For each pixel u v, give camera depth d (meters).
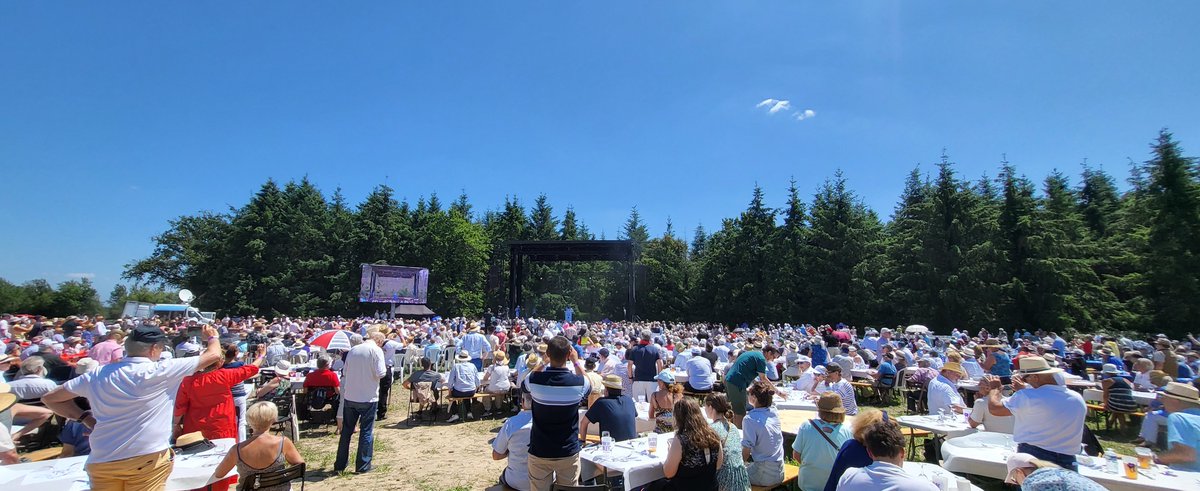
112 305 64.75
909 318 33.41
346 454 6.75
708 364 9.74
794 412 7.87
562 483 4.32
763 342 14.54
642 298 53.28
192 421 5.14
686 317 49.66
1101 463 4.86
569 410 4.38
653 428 7.29
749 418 5.22
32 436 7.60
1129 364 13.45
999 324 29.95
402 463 7.23
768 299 40.34
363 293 33.69
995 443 5.65
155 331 3.63
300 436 8.73
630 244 34.34
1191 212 27.77
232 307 42.88
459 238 48.84
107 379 3.35
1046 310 29.44
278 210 45.56
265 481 4.14
